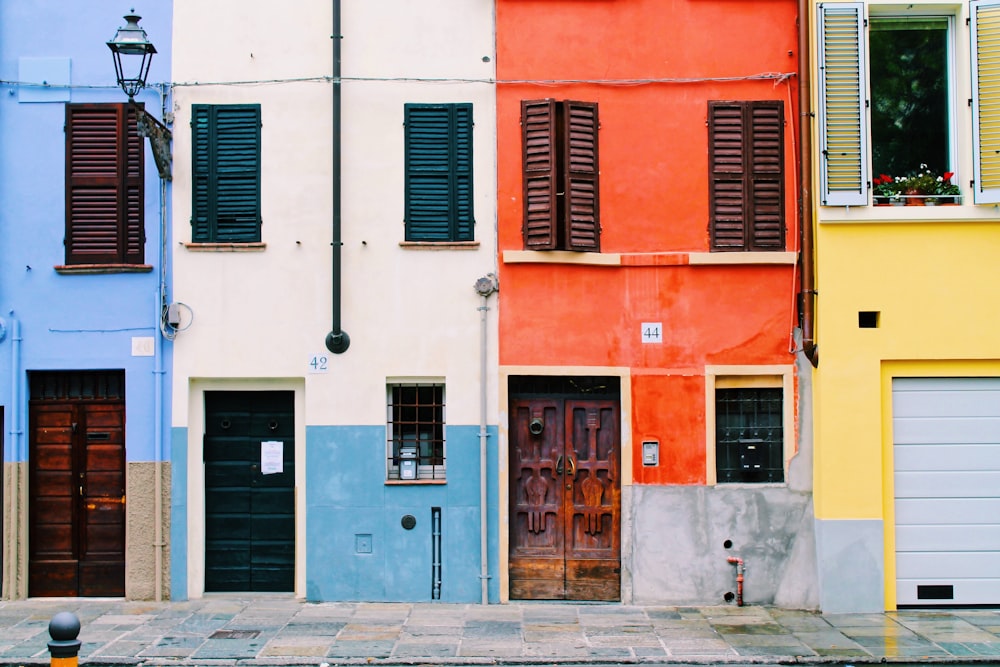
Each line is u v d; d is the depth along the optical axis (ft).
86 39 32.48
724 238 31.91
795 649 26.32
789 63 32.17
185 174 32.32
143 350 31.94
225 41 32.37
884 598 30.55
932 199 31.35
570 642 27.02
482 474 31.24
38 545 32.12
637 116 32.14
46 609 30.53
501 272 31.89
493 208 32.04
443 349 31.86
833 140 30.86
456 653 25.99
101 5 32.50
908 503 30.91
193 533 31.96
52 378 32.45
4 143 32.32
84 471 32.24
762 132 32.09
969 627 28.58
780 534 31.35
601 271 31.91
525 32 32.24
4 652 26.00
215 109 32.30
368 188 32.14
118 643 26.78
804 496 31.37
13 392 31.81
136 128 32.48
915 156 31.89
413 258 32.01
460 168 32.14
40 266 32.14
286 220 32.14
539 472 32.07
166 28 32.42
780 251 31.81
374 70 32.30
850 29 30.96
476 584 31.50
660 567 31.35
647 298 31.89
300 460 32.22
